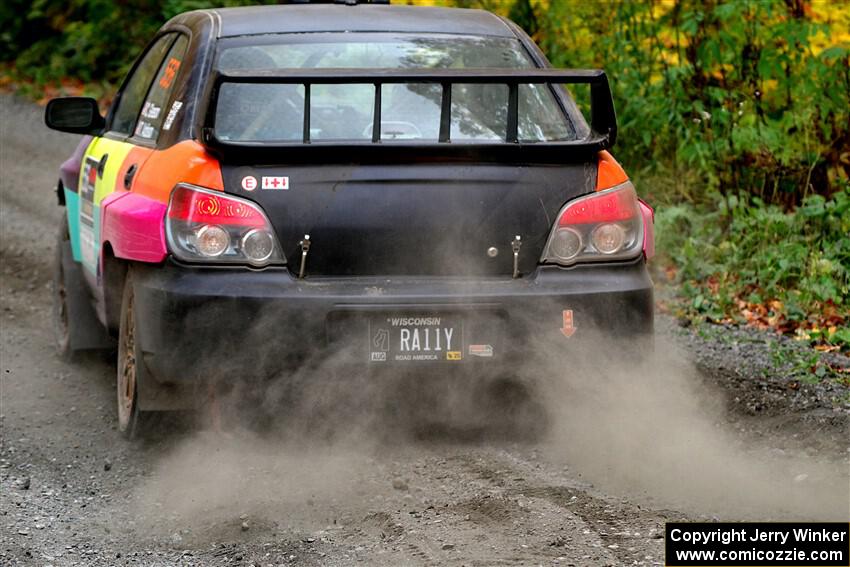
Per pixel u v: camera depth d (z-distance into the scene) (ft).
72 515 58.18
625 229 62.69
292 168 60.59
